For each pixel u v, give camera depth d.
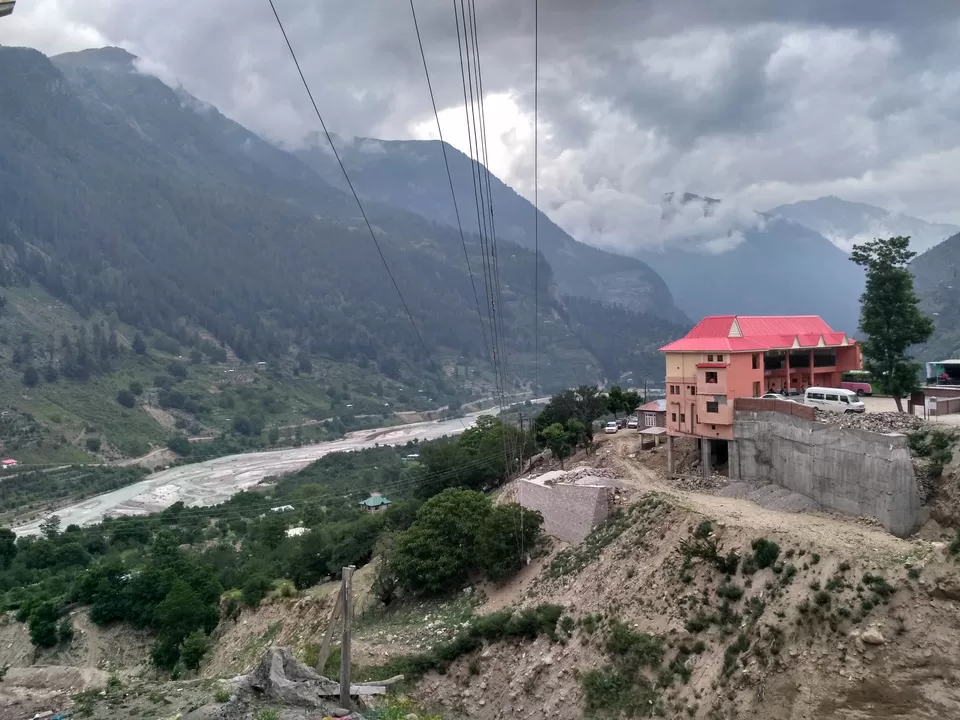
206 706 22.31
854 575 25.73
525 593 41.12
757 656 26.47
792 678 25.14
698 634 29.48
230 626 58.59
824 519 32.75
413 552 48.59
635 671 30.50
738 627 28.28
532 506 48.94
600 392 77.81
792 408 37.53
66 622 63.22
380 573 52.06
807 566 27.61
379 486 124.06
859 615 24.67
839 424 35.06
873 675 23.48
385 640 41.69
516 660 35.38
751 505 36.84
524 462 69.81
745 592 29.30
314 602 53.16
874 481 31.08
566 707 31.73
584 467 53.06
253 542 88.44
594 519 42.25
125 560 82.94
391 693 33.16
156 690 24.20
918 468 31.39
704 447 43.25
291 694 23.28
